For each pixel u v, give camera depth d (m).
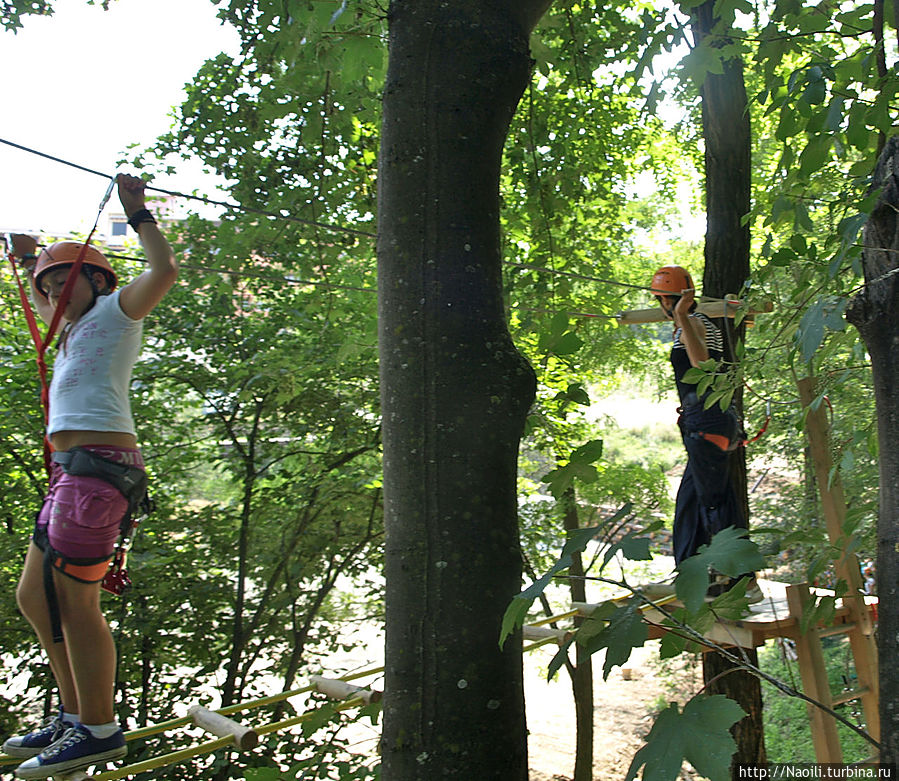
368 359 7.45
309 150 5.17
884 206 1.76
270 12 3.76
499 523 1.89
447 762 1.79
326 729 6.58
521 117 5.84
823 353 2.82
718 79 5.71
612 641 1.38
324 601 8.12
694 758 1.17
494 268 2.02
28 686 6.59
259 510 7.36
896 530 1.59
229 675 7.25
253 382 6.91
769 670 10.83
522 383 1.97
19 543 6.40
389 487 1.93
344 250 5.74
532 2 2.16
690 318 4.24
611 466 7.98
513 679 1.88
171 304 7.48
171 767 6.28
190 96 5.19
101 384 2.73
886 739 1.52
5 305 7.02
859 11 2.80
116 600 6.83
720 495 4.36
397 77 2.05
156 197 5.83
